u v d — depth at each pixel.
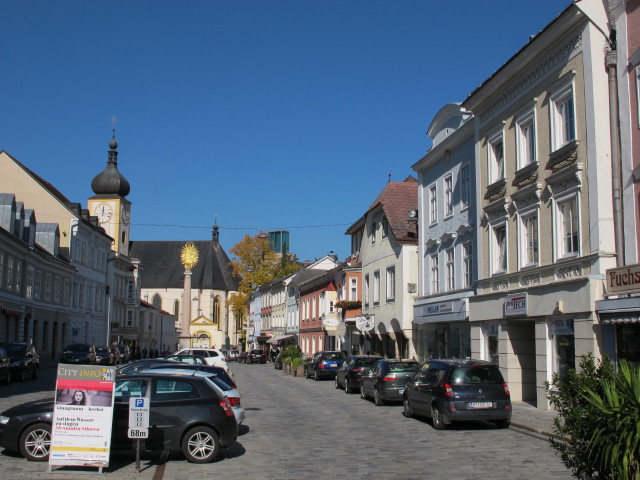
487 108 24.45
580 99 18.45
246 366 66.06
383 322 35.88
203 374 12.94
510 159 22.61
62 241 58.12
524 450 13.29
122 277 83.12
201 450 11.80
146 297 117.00
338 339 48.38
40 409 11.72
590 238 17.77
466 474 10.84
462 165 27.53
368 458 12.35
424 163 31.70
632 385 7.10
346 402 24.44
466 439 14.88
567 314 18.33
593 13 17.86
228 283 120.31
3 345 32.56
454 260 28.06
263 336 84.56
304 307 61.31
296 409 21.69
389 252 35.69
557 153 19.39
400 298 33.53
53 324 53.47
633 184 16.86
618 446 6.71
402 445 13.97
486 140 24.55
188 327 102.25
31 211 47.72
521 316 20.81
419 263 32.38
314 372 38.91
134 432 11.01
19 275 45.03
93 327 67.19
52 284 52.97
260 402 24.14
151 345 96.94
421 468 11.35
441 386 16.56
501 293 22.45
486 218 24.25
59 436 10.67
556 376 8.35
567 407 7.88
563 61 19.38
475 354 24.64
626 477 6.55
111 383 10.88
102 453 10.71
